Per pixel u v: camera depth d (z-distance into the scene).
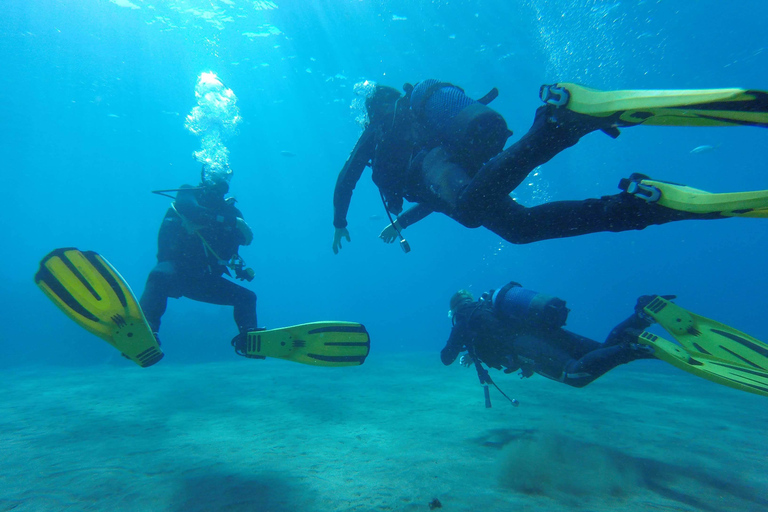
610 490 3.13
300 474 3.37
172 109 28.98
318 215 99.50
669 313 3.18
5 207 69.06
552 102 1.47
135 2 17.75
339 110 29.80
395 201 2.57
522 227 1.91
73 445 4.36
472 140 1.96
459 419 5.67
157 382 9.89
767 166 52.84
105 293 2.58
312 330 3.33
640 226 1.70
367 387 9.04
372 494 2.93
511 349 4.19
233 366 14.34
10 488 3.11
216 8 18.08
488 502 2.80
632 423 5.56
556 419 5.70
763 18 19.05
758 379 2.34
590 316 61.75
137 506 2.76
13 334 23.52
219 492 2.97
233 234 3.70
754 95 1.11
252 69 23.56
